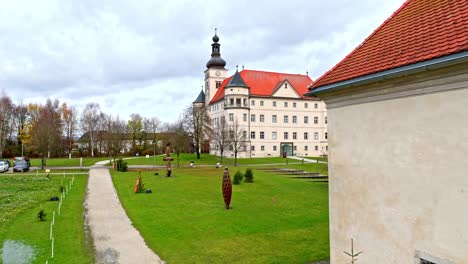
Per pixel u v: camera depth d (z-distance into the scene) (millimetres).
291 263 10297
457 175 5000
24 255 10695
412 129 5711
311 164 53156
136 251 11266
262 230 14008
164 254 11008
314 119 78062
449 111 5133
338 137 7414
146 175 36344
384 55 6559
